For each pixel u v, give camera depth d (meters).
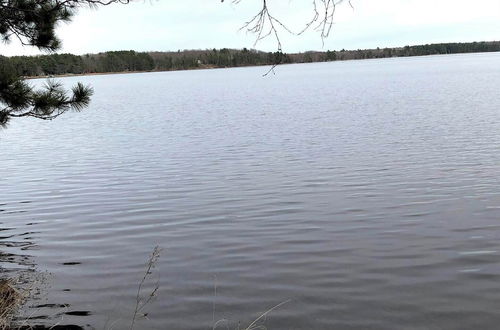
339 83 75.00
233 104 45.56
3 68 6.92
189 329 6.01
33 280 7.60
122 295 7.02
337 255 8.20
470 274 7.25
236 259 8.22
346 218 10.26
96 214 11.39
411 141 19.62
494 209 10.42
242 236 9.39
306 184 13.41
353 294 6.76
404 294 6.70
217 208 11.45
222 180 14.41
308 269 7.66
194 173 15.62
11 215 11.56
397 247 8.48
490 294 6.60
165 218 10.84
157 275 7.69
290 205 11.42
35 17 7.23
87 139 25.81
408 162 15.58
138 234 9.81
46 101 7.08
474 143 18.38
